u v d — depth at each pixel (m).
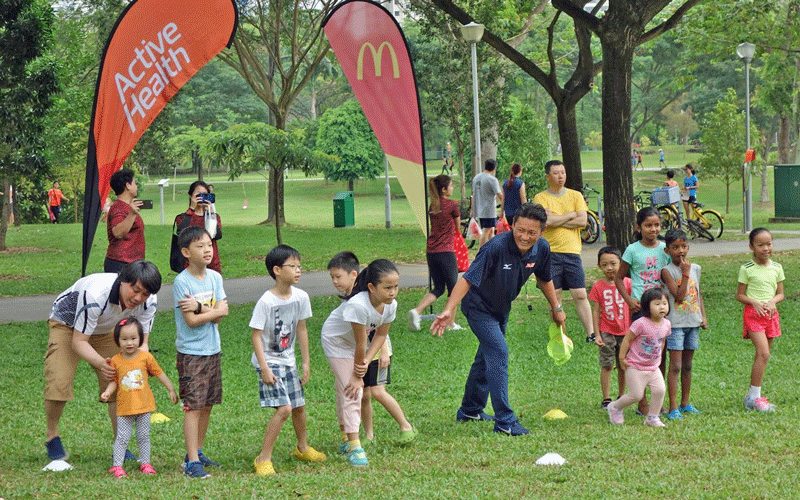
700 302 7.67
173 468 6.36
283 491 5.42
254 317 6.13
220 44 9.63
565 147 16.22
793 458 6.01
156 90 9.63
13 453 6.84
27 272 19.61
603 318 7.92
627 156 13.80
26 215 44.03
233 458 6.55
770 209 43.38
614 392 8.63
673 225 23.78
